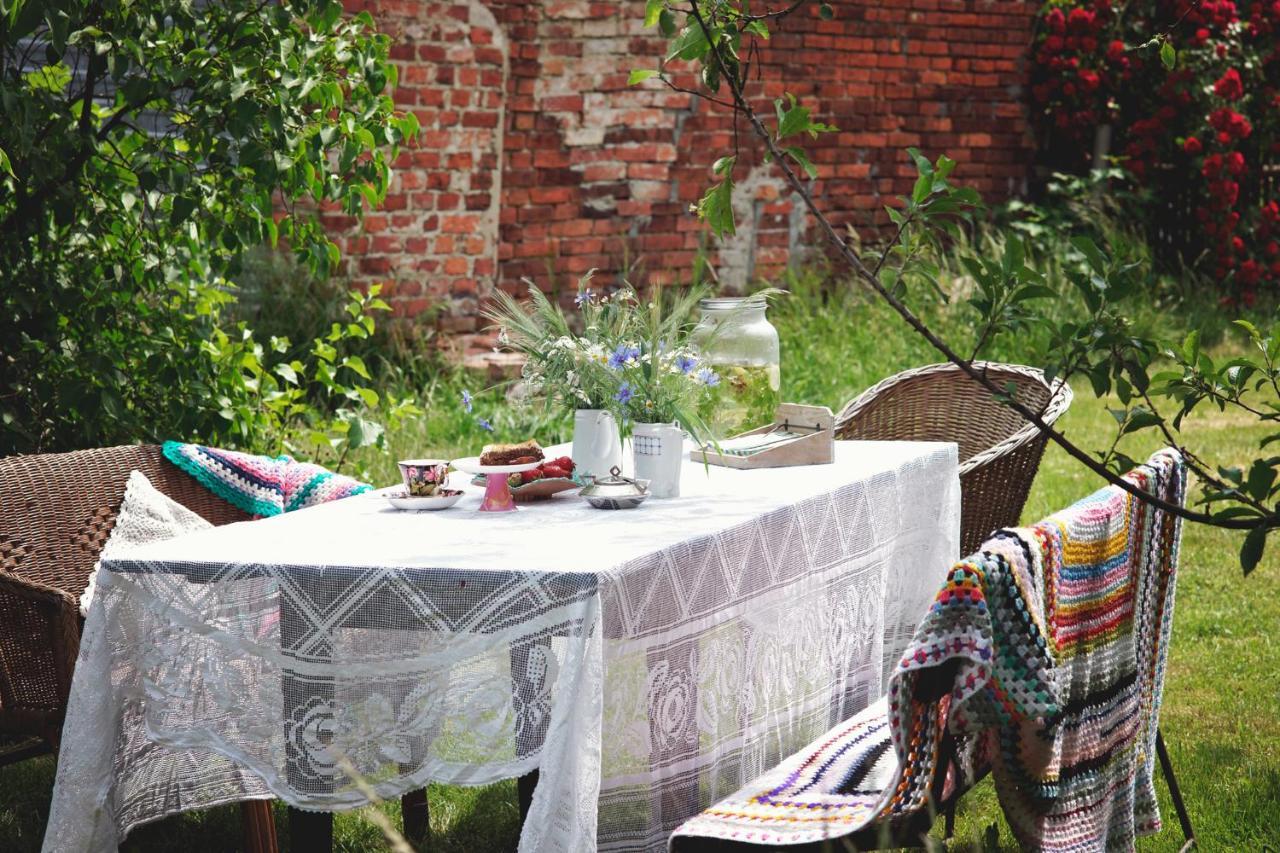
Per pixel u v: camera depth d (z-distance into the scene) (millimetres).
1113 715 2689
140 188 4527
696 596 2797
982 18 11008
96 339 4637
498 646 2529
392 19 8125
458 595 2555
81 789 2729
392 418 5438
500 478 3146
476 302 8695
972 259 2211
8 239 4434
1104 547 2604
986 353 8844
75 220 4625
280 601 2656
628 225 9453
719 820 2508
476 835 3529
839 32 10320
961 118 11070
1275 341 2273
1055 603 2385
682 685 2762
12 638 3170
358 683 2619
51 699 3186
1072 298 9211
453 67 8398
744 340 3744
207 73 4371
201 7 5820
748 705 2986
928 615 2205
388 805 3678
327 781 2637
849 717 3428
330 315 7703
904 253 2297
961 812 3574
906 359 8773
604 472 3350
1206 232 11164
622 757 2631
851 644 3434
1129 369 2215
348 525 3027
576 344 3344
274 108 4383
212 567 2701
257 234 4711
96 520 3582
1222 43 11273
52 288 4492
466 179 8547
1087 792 2584
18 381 4582
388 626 2598
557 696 2467
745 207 10000
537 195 9031
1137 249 10547
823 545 3283
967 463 3998
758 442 3668
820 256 10320
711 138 9711
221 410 4820
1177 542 3035
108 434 4703
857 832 2330
